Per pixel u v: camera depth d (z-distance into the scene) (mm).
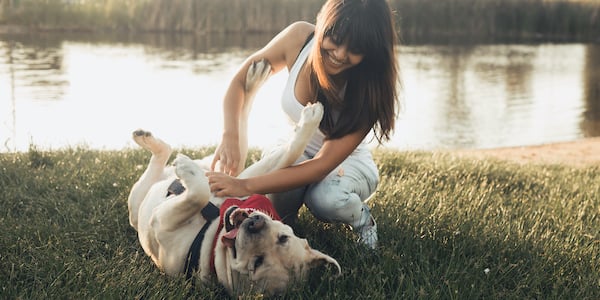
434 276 3488
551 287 3557
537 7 32750
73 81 15320
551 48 28281
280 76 17188
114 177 5148
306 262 3236
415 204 4645
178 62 19469
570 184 6207
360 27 3307
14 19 27781
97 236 3963
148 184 3918
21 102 12523
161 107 12984
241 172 3979
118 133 10617
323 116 3719
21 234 3861
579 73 20719
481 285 3406
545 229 4410
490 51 26469
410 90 16625
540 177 6547
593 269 3697
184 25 28812
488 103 15219
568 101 15812
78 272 3322
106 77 16219
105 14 28672
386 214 4391
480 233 4121
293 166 3633
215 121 11914
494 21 32906
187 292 3186
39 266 3467
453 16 32406
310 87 3775
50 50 20953
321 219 4008
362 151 4059
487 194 5348
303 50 3859
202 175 3225
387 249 3744
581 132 12438
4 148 8680
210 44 24547
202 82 15969
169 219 3277
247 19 28781
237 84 3959
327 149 3660
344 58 3381
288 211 4113
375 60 3463
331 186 3801
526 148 10695
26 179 4965
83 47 22266
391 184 5277
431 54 24641
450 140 11508
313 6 28516
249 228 3012
